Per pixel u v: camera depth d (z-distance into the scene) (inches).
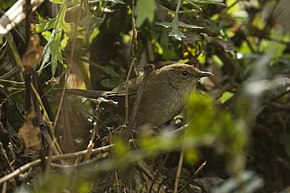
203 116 211.9
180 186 368.2
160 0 393.4
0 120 324.8
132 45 320.2
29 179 295.6
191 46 432.1
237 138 206.4
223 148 208.5
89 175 280.8
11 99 346.6
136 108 295.0
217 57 461.7
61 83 354.6
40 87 317.7
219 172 415.5
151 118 388.5
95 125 320.2
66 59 361.4
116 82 393.4
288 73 421.4
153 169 367.2
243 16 464.8
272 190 433.4
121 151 248.1
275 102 431.5
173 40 395.9
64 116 323.9
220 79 459.8
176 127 404.5
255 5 479.5
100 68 400.2
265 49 476.7
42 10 398.3
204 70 430.6
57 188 256.4
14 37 313.0
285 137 430.0
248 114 266.1
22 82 335.3
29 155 317.4
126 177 330.0
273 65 441.7
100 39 422.9
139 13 237.5
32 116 258.2
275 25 466.9
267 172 440.5
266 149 445.1
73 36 320.5
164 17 374.9
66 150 320.8
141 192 340.5
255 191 430.6
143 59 433.4
